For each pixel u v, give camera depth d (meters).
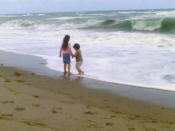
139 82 6.64
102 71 7.83
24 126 2.81
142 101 5.16
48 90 5.62
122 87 6.21
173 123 3.88
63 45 7.66
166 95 5.57
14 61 9.52
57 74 7.55
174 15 27.44
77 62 7.54
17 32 21.94
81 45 12.59
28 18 39.22
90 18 30.08
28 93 4.84
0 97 4.09
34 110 3.58
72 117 3.52
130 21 20.98
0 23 32.44
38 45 13.53
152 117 4.20
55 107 3.94
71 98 5.07
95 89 6.01
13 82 5.97
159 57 9.30
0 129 2.63
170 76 7.07
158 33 16.88
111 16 33.16
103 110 4.30
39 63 9.12
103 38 14.92
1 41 15.74
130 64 8.52
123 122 3.64
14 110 3.46
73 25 24.45
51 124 3.10
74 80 6.86
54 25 25.61
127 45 12.17
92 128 3.17
